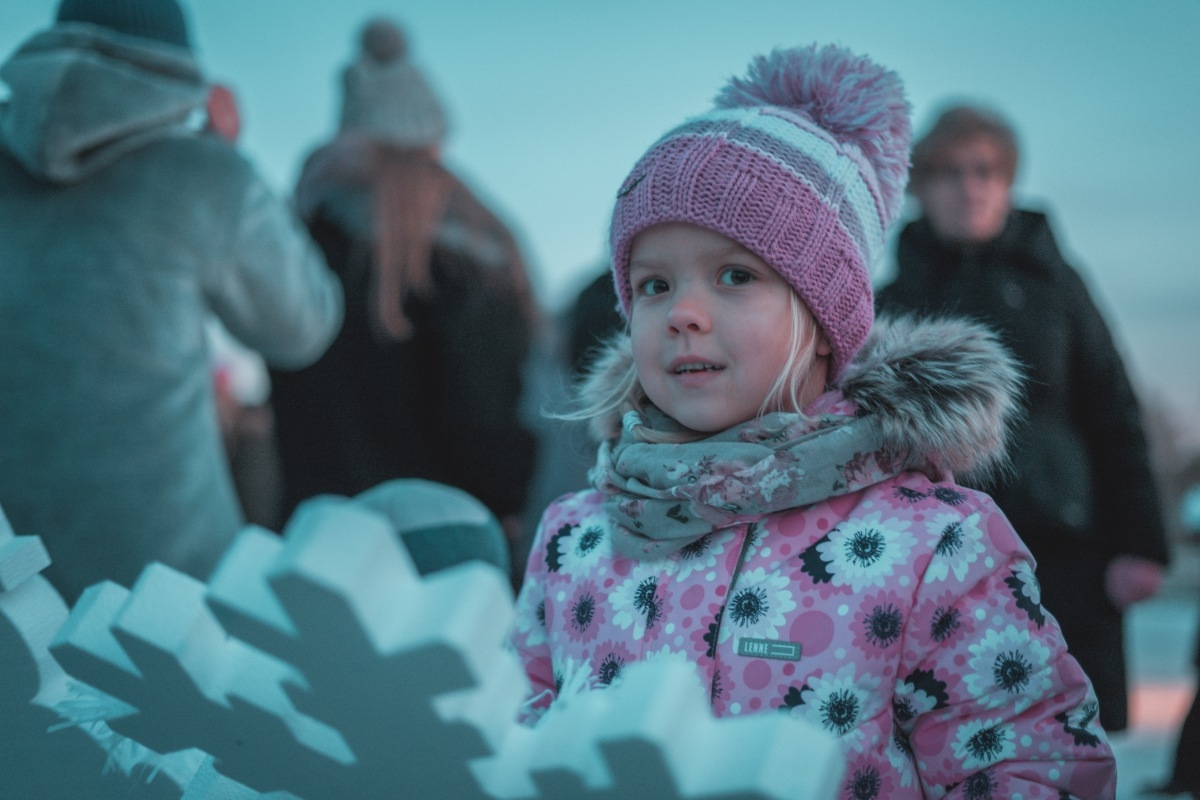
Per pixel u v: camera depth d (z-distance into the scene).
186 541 1.95
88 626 0.77
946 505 1.24
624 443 1.39
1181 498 10.87
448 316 2.66
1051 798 1.12
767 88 1.43
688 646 1.23
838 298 1.32
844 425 1.26
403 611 0.63
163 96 2.00
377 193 2.68
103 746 0.86
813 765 0.62
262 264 2.09
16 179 1.97
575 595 1.37
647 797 0.63
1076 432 2.48
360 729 0.68
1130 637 7.56
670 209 1.30
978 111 2.47
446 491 1.50
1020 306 2.38
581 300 2.68
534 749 0.67
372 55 2.80
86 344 1.90
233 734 0.75
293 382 2.71
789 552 1.24
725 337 1.28
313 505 0.62
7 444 1.87
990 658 1.17
